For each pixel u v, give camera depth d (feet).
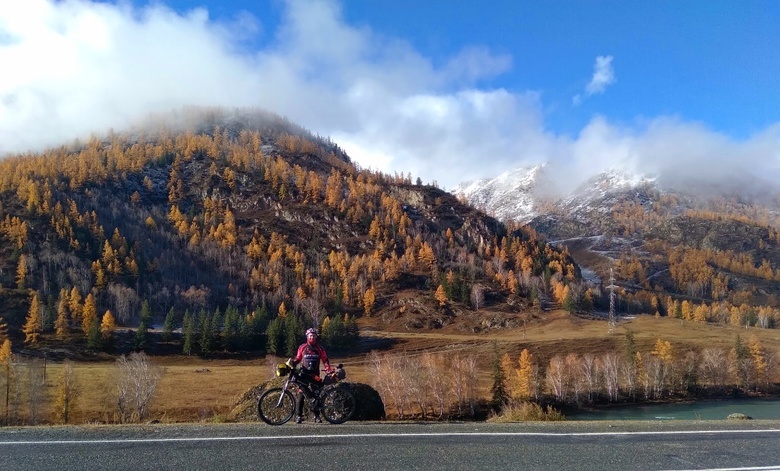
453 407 213.87
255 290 568.82
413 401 214.69
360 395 54.03
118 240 550.36
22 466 28.60
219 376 272.10
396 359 272.10
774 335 452.76
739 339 321.32
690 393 284.61
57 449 32.09
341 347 412.57
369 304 556.10
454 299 582.35
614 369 272.72
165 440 34.78
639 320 547.08
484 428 41.04
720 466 31.42
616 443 36.88
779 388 296.30
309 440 35.37
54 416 166.30
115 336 389.19
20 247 481.05
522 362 262.67
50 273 465.47
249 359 381.60
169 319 403.75
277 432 37.91
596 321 527.81
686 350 362.94
